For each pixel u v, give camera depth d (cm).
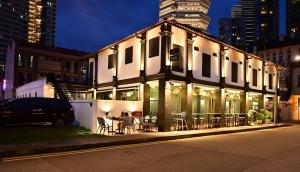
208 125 2239
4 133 1457
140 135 1541
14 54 4919
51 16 17825
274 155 1075
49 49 5344
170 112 1844
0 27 15500
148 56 2023
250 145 1334
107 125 1659
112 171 783
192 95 2125
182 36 2006
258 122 2834
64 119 1900
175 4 17562
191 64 2039
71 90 2833
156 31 1956
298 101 4172
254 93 2922
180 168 833
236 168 848
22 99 1797
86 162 893
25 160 913
